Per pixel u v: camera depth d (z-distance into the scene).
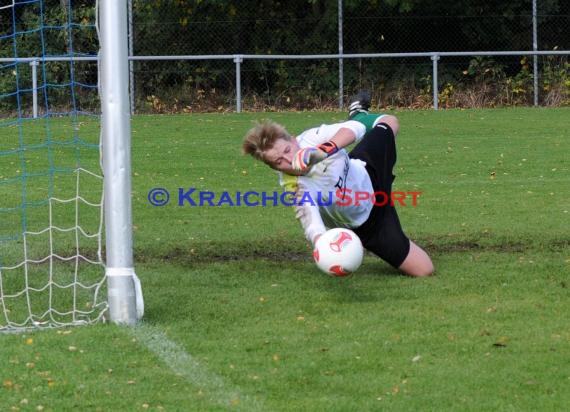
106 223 11.85
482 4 46.16
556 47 45.59
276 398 9.28
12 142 30.61
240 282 14.15
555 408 9.02
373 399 9.25
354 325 11.70
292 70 43.94
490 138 31.67
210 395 9.37
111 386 9.61
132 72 40.84
